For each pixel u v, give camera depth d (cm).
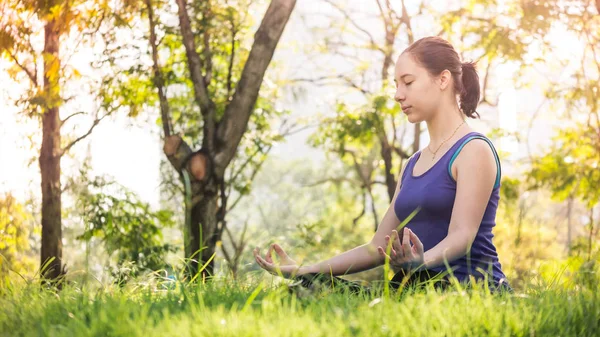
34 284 284
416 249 236
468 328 198
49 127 770
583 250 855
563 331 204
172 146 744
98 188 800
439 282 263
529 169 1106
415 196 284
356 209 2248
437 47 291
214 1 805
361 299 231
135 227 819
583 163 1062
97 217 782
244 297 243
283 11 734
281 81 1245
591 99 1005
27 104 739
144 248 788
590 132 1066
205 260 715
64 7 697
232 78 945
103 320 196
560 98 1069
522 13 941
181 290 247
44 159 763
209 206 734
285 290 239
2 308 232
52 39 743
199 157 734
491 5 995
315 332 183
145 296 253
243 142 1069
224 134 743
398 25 1273
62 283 287
